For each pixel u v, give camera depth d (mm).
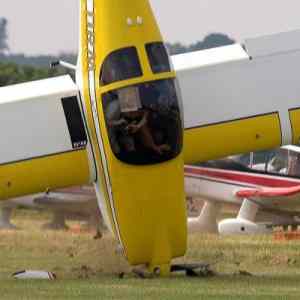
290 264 117438
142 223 104500
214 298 87750
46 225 196625
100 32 102625
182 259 120750
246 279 102375
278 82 112812
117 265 113500
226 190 180000
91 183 112375
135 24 102125
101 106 102875
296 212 181375
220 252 124875
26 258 122875
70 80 110938
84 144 108312
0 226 197375
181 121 103438
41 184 108938
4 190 108625
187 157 111562
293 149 178125
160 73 102125
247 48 112812
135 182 103688
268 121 112312
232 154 112812
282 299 87312
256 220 183000
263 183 179375
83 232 169250
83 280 101625
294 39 113250
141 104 101688
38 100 108500
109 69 101938
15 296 89500
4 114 108312
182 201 105125
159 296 88938
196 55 114062
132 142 102375
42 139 108500
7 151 108250
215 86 111875
